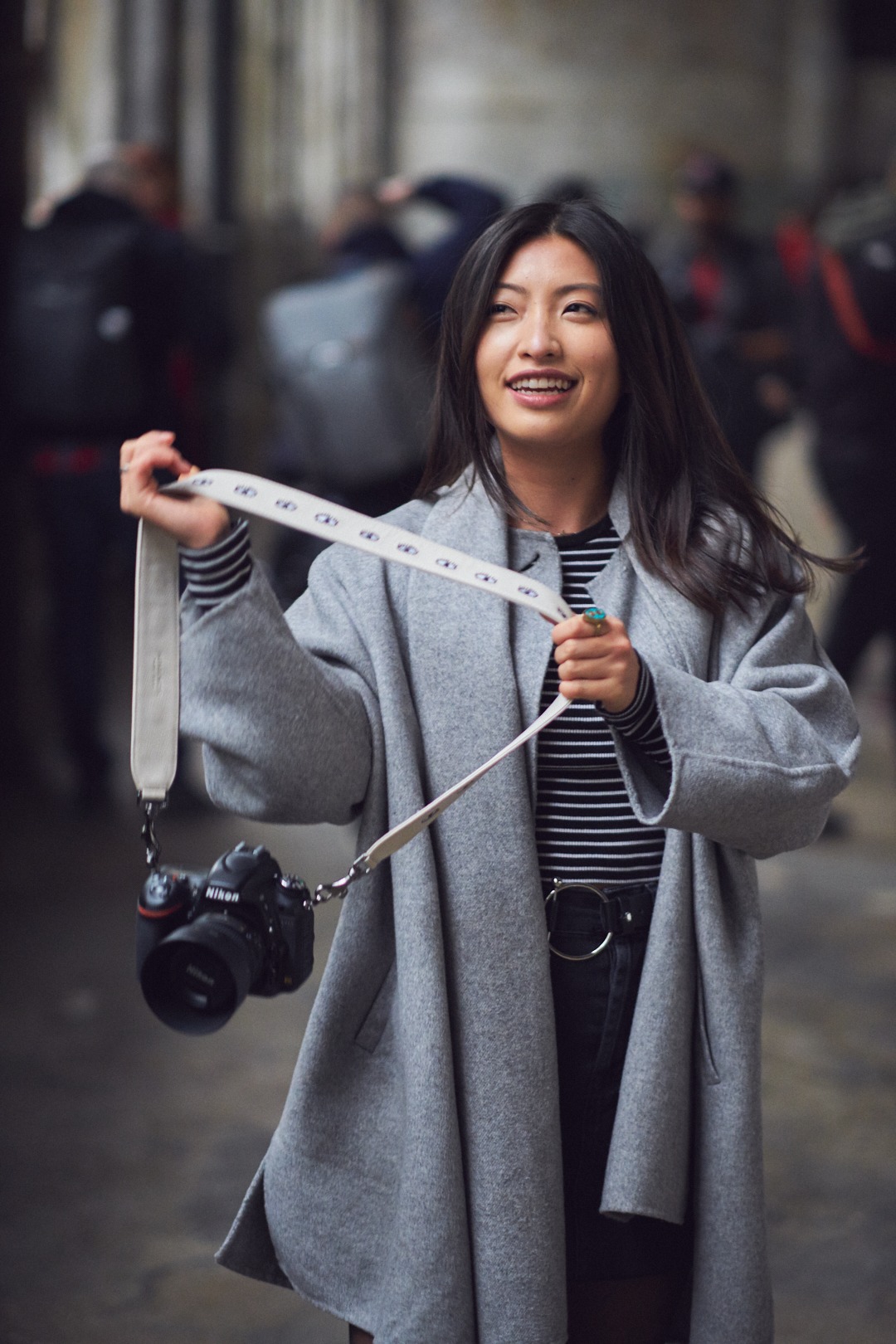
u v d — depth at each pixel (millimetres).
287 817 1649
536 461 1775
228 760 1610
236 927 1559
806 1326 2479
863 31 15883
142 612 1587
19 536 5855
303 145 11531
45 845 4938
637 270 1726
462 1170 1631
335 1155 1709
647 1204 1638
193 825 5172
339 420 5207
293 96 10523
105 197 5219
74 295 5105
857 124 16047
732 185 6684
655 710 1593
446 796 1580
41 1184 2857
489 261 1729
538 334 1692
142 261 5176
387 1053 1715
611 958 1695
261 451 9281
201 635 1555
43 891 4496
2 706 5883
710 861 1699
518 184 15328
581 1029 1695
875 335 5152
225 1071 3355
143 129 7051
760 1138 1698
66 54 6770
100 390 5117
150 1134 3057
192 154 8625
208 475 1568
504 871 1645
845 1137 3096
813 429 5438
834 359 5281
